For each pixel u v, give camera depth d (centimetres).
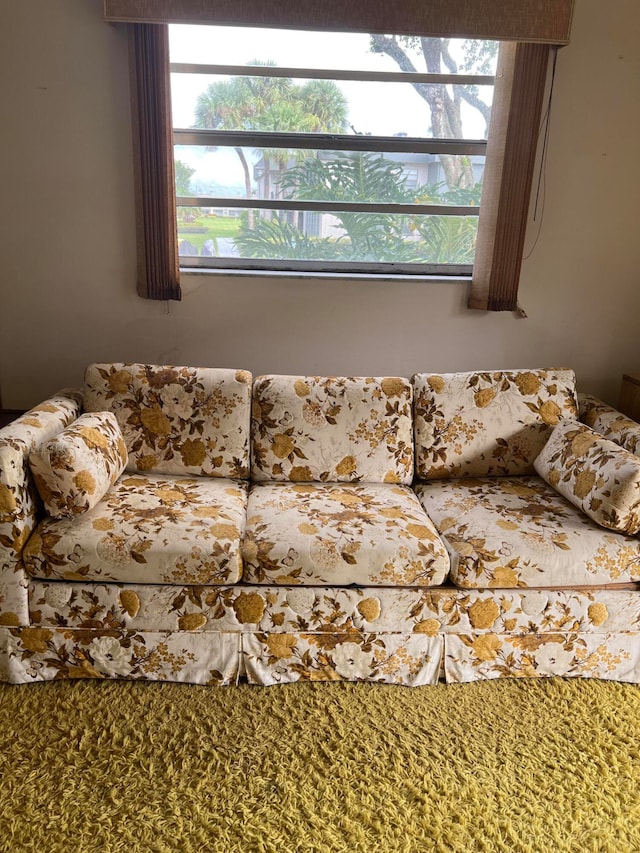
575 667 188
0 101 232
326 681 183
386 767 156
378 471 219
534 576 177
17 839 135
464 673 185
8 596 171
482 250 252
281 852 135
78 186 242
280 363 269
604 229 259
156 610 174
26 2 222
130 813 142
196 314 260
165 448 215
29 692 175
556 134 246
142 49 220
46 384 265
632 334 274
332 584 175
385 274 266
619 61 239
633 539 183
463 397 224
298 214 260
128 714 169
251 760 157
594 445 197
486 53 245
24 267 251
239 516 191
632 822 145
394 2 218
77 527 173
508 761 160
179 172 252
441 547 178
